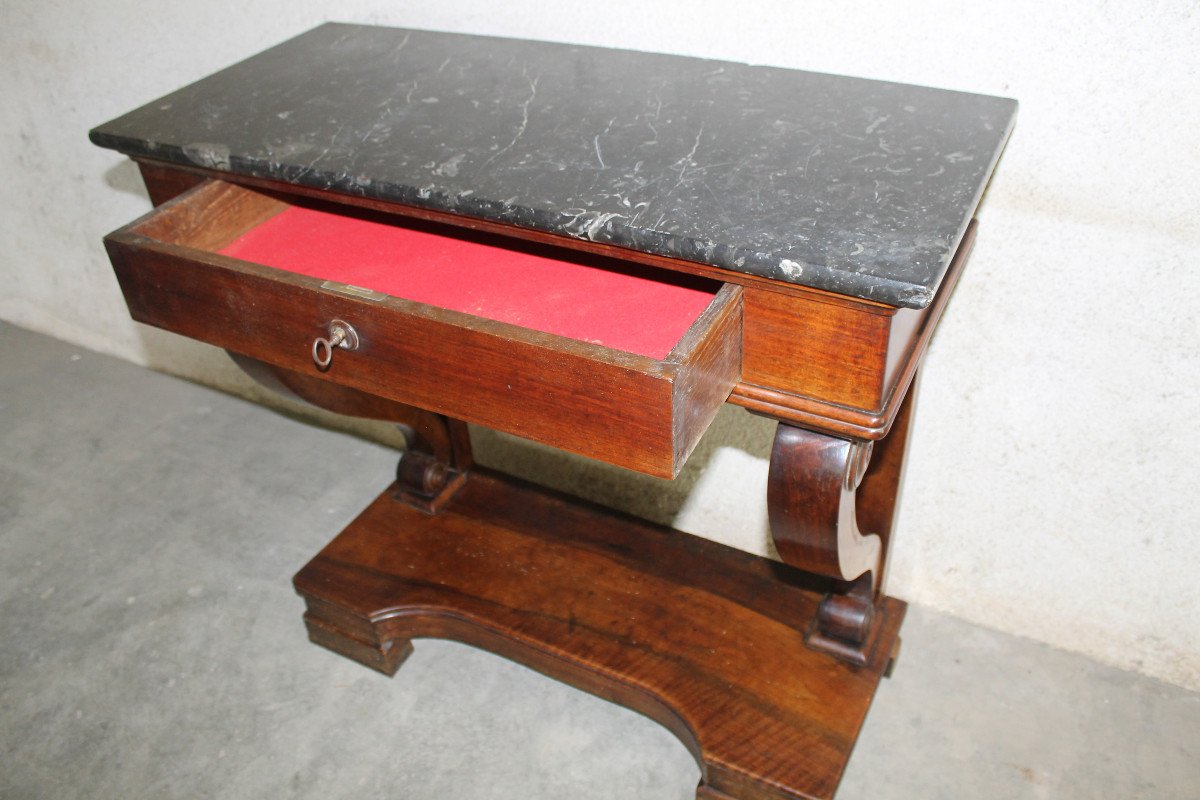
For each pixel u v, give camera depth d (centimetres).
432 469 159
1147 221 113
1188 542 133
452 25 142
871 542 123
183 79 172
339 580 151
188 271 103
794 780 122
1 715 150
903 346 95
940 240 85
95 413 211
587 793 137
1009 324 127
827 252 84
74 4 171
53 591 171
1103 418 128
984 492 143
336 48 136
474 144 107
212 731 147
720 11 123
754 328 92
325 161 104
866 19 115
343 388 138
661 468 87
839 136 104
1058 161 114
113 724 148
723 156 101
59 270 218
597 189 96
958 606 158
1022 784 134
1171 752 137
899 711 145
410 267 113
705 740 126
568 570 151
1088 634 149
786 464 100
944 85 116
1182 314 116
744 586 146
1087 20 104
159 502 188
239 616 165
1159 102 105
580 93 117
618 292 106
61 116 189
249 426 206
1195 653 142
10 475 196
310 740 145
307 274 113
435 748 144
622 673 135
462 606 146
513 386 90
